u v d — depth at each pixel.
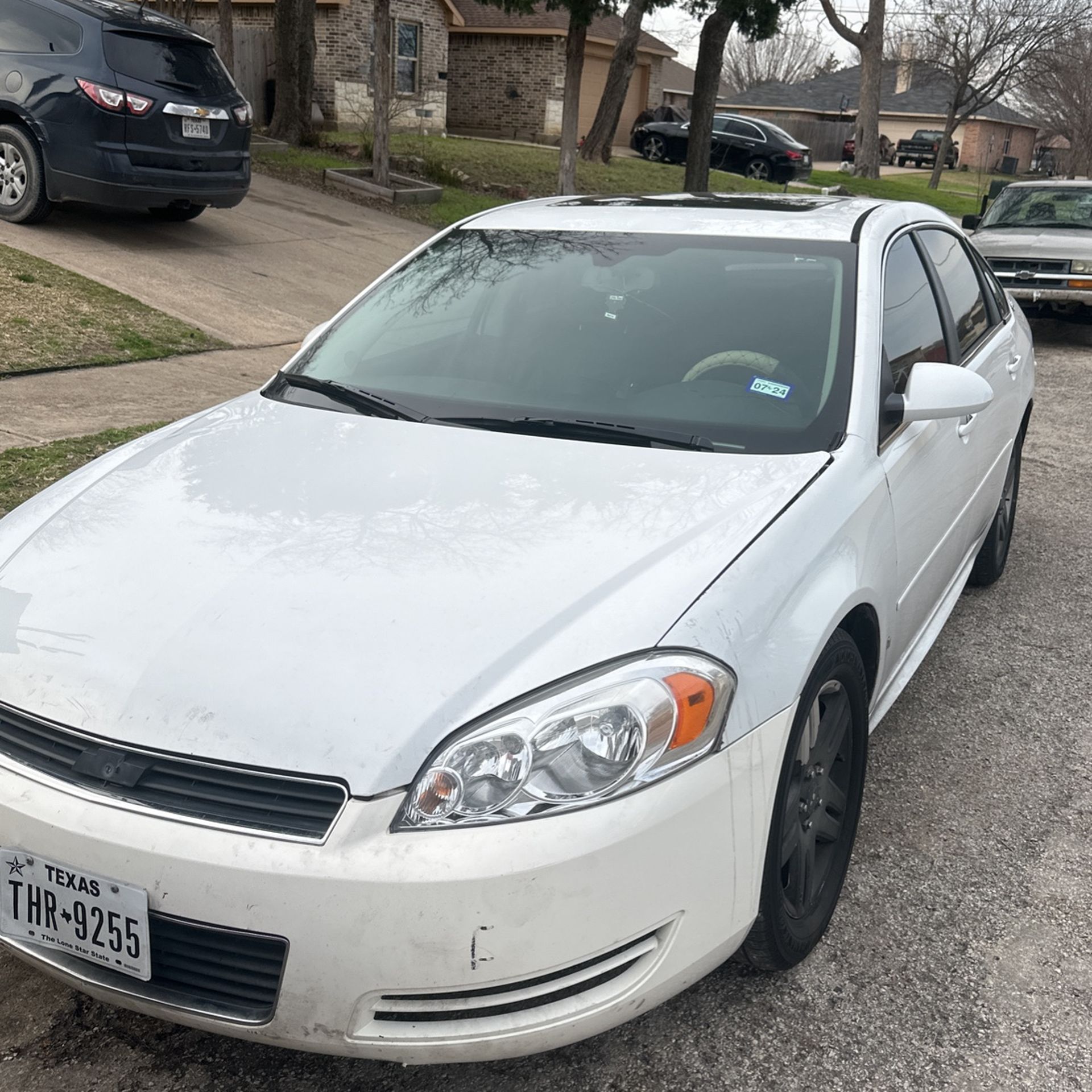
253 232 12.84
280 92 19.53
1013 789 3.59
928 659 4.55
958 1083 2.39
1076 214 12.97
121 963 2.10
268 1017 2.05
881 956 2.78
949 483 3.62
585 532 2.51
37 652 2.29
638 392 3.15
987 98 38.50
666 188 23.45
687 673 2.15
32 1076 2.35
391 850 1.97
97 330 8.30
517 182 20.39
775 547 2.48
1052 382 10.64
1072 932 2.90
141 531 2.61
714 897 2.21
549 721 2.05
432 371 3.40
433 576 2.35
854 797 2.88
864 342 3.19
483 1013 2.05
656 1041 2.49
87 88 9.94
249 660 2.17
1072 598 5.27
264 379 7.82
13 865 2.16
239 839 2.00
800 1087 2.37
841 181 34.38
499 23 30.98
